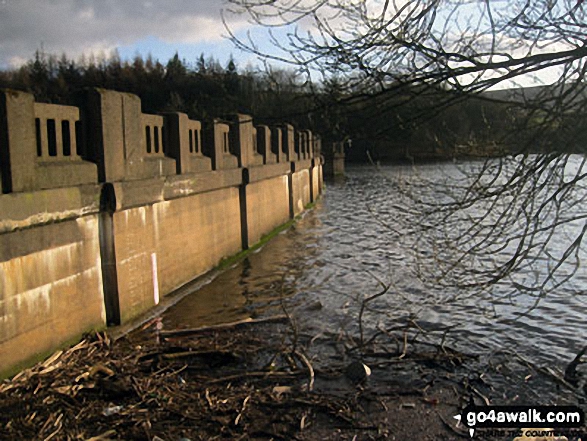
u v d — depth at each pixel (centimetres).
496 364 967
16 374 834
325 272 1711
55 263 941
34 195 871
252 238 2145
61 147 992
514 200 520
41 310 901
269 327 1169
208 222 1706
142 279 1239
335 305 1341
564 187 498
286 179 2856
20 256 852
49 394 765
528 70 449
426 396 841
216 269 1744
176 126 1448
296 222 2909
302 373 912
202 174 1594
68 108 1012
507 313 1245
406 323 1195
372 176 6134
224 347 1021
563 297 1348
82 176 1020
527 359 995
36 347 888
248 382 880
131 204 1160
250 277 1666
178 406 778
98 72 5981
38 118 933
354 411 789
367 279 1602
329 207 3538
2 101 819
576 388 870
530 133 502
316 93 461
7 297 823
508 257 1556
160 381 855
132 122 1195
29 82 5656
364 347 1041
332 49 452
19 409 720
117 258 1116
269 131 2517
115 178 1117
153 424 725
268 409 786
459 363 968
